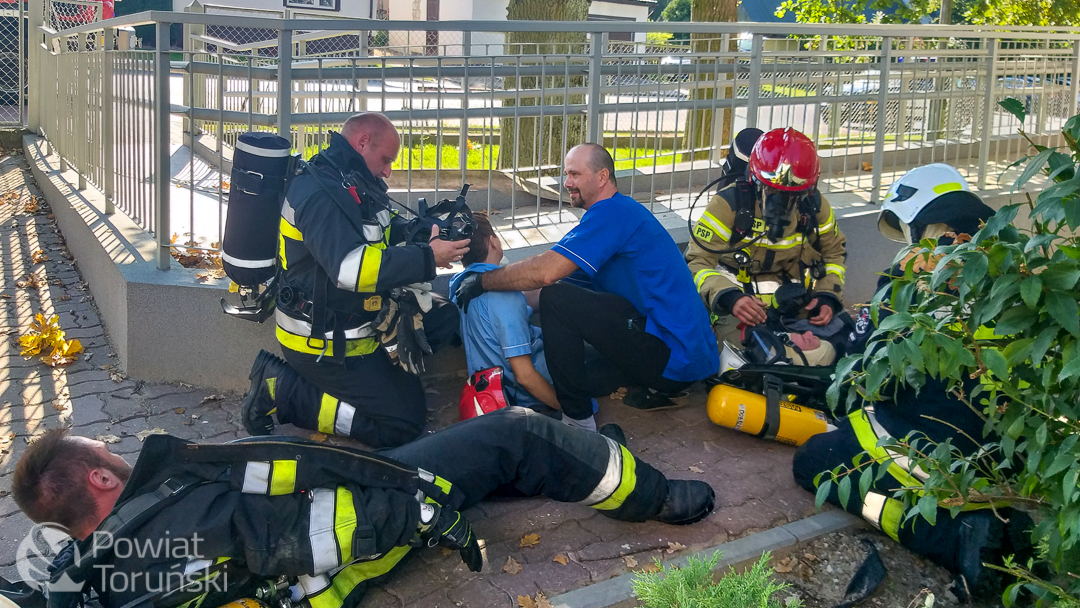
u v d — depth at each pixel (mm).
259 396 3547
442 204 3643
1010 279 2061
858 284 5629
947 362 2225
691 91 5730
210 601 2432
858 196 5902
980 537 2740
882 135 5680
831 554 3070
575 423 3725
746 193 4043
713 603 2047
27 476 2295
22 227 6691
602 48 5184
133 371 4156
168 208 4145
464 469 2803
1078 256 2088
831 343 3934
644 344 3705
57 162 7629
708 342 3836
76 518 2318
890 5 12539
